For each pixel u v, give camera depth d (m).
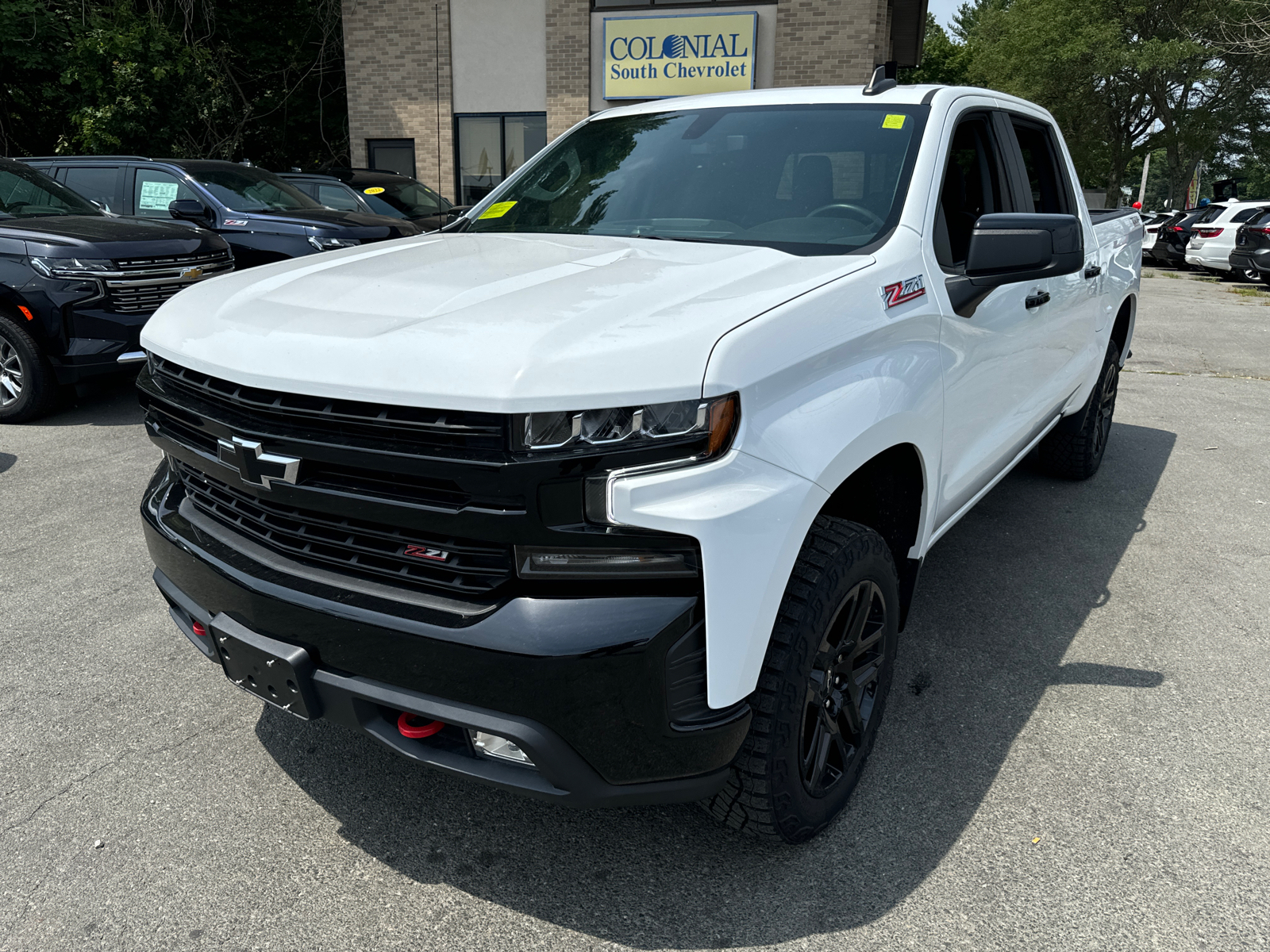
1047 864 2.28
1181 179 38.38
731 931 2.07
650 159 3.19
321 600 1.95
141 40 17.06
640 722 1.81
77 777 2.60
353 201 12.09
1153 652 3.38
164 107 17.69
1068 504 5.00
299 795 2.54
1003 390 3.19
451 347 1.79
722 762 1.94
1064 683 3.15
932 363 2.51
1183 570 4.12
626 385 1.71
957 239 3.06
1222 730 2.88
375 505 1.87
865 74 15.70
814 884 2.21
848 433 2.07
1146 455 5.99
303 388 1.87
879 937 2.06
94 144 16.83
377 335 1.88
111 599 3.68
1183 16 32.97
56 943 2.02
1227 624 3.61
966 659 3.30
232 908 2.13
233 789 2.55
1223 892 2.19
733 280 2.17
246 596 2.04
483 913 2.13
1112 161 38.62
